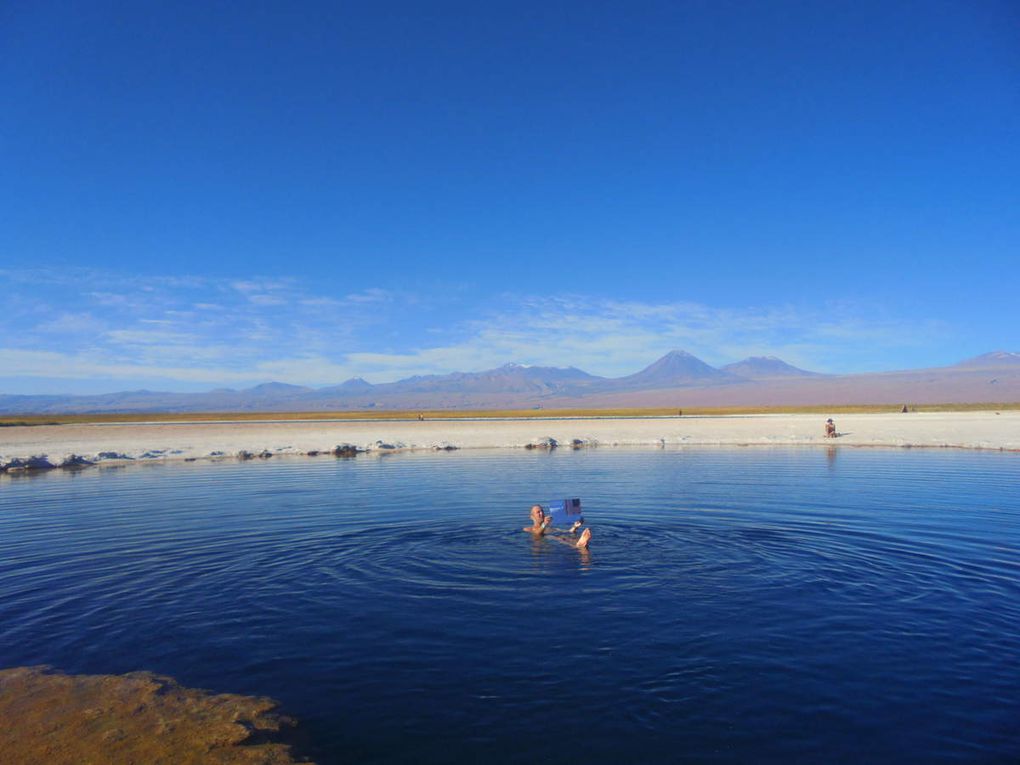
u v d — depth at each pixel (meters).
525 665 8.09
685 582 11.39
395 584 11.42
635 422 73.06
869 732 6.61
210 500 21.09
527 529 15.80
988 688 7.50
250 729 6.77
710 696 7.31
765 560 12.83
